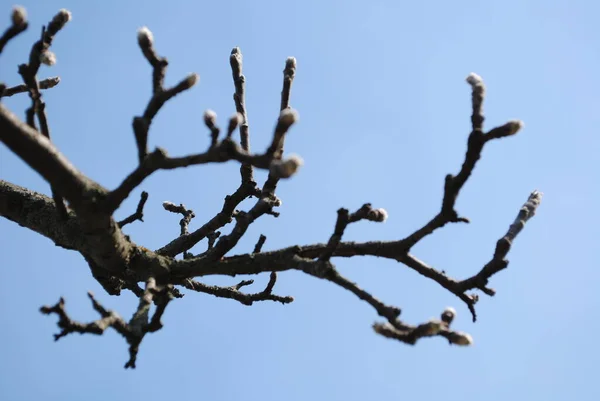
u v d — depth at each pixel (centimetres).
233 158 623
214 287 943
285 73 912
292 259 749
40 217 857
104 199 689
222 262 789
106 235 732
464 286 775
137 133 674
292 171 568
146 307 716
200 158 639
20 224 889
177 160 654
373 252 774
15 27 641
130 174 675
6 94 921
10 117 607
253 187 933
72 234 823
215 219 944
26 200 872
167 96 677
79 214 697
